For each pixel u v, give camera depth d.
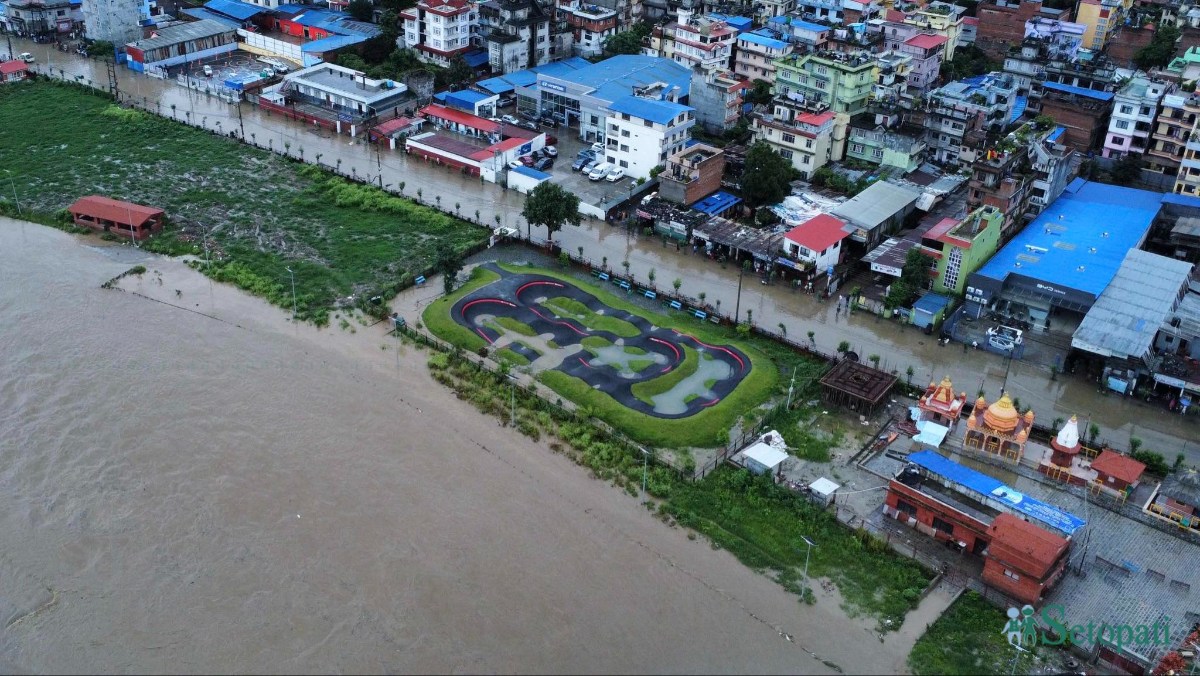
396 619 96.31
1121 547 107.50
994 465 120.06
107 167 185.00
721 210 176.00
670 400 128.62
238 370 130.38
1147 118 194.12
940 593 101.50
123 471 112.56
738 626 97.31
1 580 98.62
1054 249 158.50
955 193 187.25
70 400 122.94
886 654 94.56
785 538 107.75
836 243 159.12
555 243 166.62
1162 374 132.25
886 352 142.62
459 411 125.06
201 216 169.62
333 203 176.88
